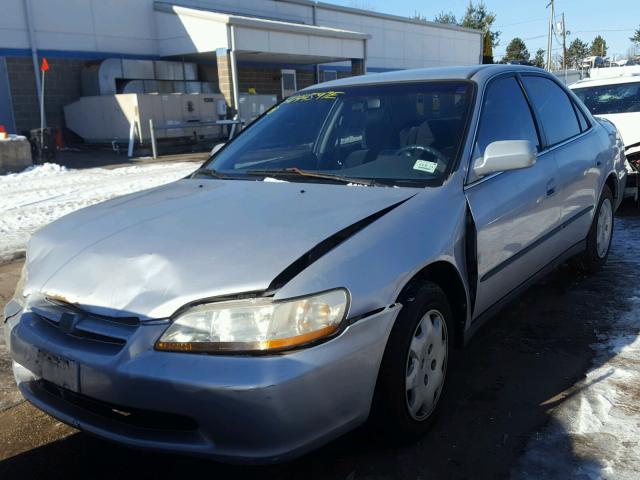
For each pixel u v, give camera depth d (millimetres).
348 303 2301
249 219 2705
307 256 2354
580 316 4230
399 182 3107
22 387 2707
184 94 17547
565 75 36750
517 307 4469
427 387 2793
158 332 2227
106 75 17688
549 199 3816
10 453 2838
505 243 3326
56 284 2535
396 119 3553
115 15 18938
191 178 3760
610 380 3285
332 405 2266
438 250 2752
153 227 2734
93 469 2697
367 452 2736
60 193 10117
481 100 3492
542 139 4016
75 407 2498
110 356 2260
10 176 12453
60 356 2381
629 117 7543
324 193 2988
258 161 3715
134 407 2227
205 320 2201
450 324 2967
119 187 10672
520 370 3477
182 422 2264
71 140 18219
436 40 32438
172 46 19688
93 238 2729
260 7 23203
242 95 19297
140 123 16453
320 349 2207
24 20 16953
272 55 21078
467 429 2887
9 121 17031
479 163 3162
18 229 7477
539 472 2537
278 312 2186
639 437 2750
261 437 2150
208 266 2340
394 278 2492
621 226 6715
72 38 18047
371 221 2637
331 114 3811
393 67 29688
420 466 2619
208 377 2131
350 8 26922
